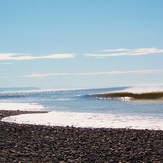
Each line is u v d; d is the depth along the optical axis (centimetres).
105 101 11388
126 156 2242
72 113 6419
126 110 7031
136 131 3600
